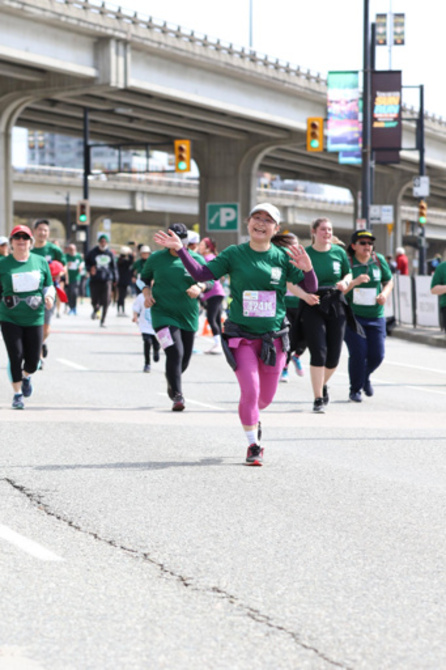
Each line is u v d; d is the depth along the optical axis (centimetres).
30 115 9819
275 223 1356
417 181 7381
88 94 8925
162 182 15662
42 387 2266
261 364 1401
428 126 12462
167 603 804
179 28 8569
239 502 1160
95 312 4809
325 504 1157
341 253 1889
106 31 7762
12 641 718
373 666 680
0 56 7150
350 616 777
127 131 11019
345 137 5509
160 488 1230
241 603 805
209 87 9238
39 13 7156
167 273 1895
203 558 931
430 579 875
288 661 687
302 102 10594
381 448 1549
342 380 2598
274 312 1372
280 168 14725
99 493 1197
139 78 8412
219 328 3216
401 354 3456
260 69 9631
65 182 14462
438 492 1231
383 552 958
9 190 8600
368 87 5378
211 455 1461
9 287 1872
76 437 1599
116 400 2075
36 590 834
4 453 1447
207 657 693
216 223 7319
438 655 700
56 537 999
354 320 1931
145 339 2630
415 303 4538
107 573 883
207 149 11681
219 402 2073
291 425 1773
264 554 946
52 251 2588
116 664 679
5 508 1118
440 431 1728
